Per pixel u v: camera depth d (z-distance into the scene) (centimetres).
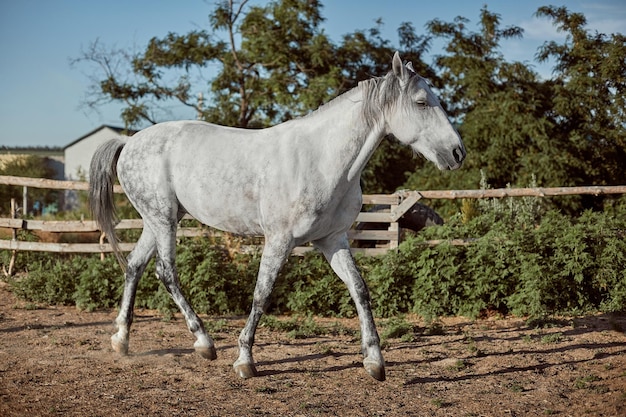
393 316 808
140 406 439
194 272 825
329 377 514
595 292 811
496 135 1847
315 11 2177
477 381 504
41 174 3169
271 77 2072
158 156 557
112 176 599
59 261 905
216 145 537
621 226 834
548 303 800
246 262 866
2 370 526
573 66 1970
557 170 1748
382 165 2159
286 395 466
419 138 487
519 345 631
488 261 810
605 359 570
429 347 629
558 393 470
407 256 834
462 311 804
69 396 461
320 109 510
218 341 650
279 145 509
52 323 730
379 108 489
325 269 839
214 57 2197
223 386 487
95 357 574
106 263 874
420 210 1103
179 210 581
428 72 2316
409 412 431
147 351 600
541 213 1184
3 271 1006
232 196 521
